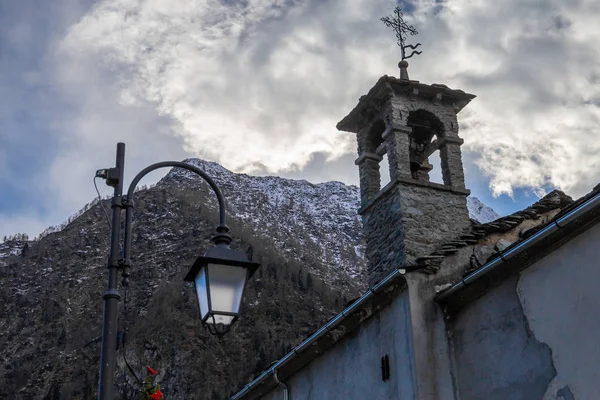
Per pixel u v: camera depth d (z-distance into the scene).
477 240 10.07
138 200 173.75
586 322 7.32
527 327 8.06
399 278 9.37
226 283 6.31
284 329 106.19
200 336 101.44
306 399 11.55
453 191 13.39
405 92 14.16
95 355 114.06
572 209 7.50
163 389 92.81
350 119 15.09
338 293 124.56
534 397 7.75
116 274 5.99
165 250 148.25
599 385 7.02
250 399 13.48
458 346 9.06
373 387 9.78
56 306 136.62
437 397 8.75
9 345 125.75
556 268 7.81
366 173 14.41
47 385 108.44
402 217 12.78
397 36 15.41
